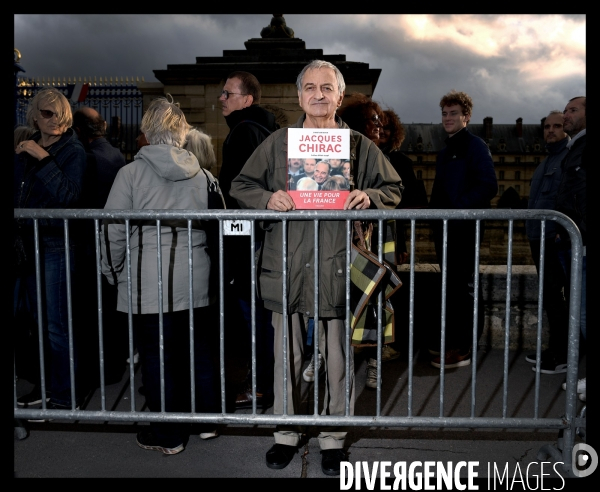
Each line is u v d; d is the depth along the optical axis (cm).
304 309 253
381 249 247
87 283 334
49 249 306
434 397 346
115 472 253
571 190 338
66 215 259
